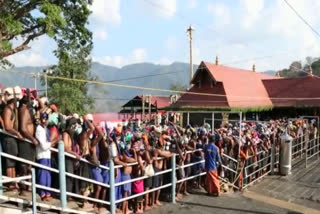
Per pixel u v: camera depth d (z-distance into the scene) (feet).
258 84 118.73
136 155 27.81
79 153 23.76
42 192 21.49
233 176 39.06
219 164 36.14
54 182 22.94
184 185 34.60
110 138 26.07
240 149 39.40
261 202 33.96
